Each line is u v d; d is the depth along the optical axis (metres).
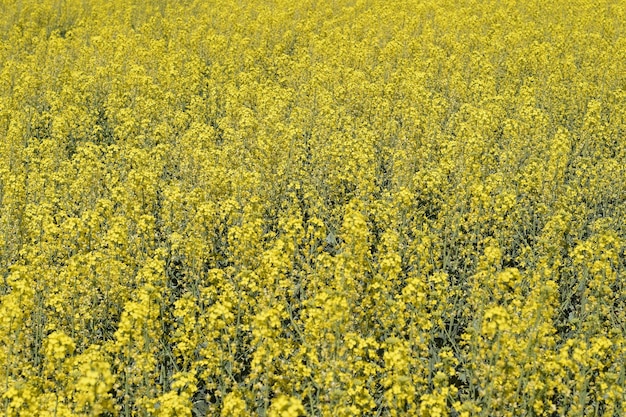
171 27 28.83
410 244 10.70
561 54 23.53
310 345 7.67
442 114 16.89
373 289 9.01
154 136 15.41
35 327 9.02
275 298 9.08
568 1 31.92
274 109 16.28
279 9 32.91
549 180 12.73
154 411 6.82
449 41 24.36
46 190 12.56
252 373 7.60
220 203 11.73
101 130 17.44
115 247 9.94
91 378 6.36
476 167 12.49
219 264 11.35
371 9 31.75
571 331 9.52
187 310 8.20
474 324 9.07
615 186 13.20
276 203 12.87
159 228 12.26
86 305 9.17
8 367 7.50
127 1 33.78
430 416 6.78
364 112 17.66
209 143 14.83
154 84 19.81
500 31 25.84
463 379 8.56
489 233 12.04
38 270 9.38
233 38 25.72
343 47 22.80
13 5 32.09
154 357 8.28
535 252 11.35
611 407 7.09
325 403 7.40
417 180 12.47
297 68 20.95
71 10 33.16
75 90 19.80
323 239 11.07
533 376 7.31
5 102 17.92
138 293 8.98
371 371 7.50
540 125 15.13
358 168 13.75
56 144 15.03
